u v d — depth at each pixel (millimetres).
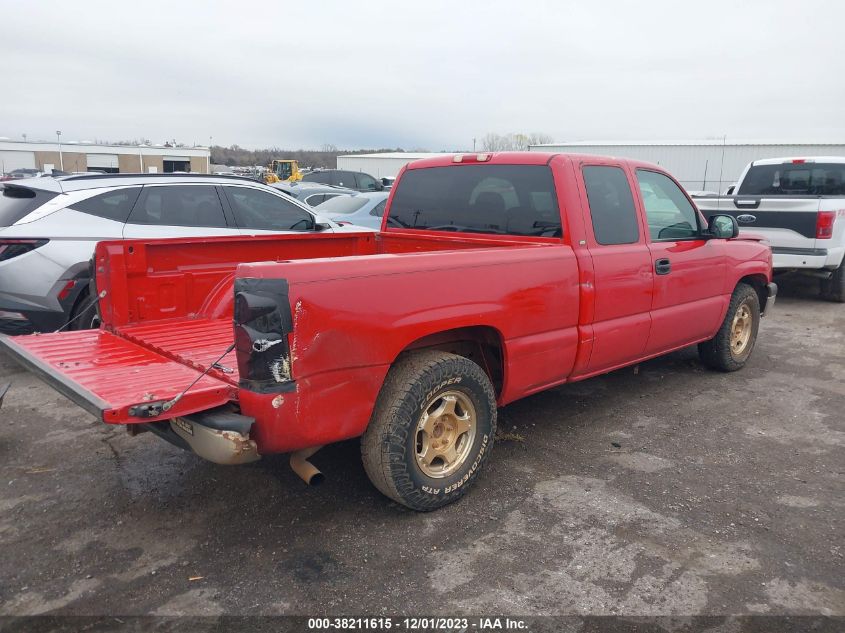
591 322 4414
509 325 3840
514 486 3969
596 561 3197
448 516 3613
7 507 3695
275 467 4203
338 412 3119
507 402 4074
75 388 2938
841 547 3355
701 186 35781
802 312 9586
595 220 4453
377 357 3205
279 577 3064
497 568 3137
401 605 2869
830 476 4168
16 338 4008
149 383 3041
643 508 3719
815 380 6211
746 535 3453
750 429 4945
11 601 2885
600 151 37281
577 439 4711
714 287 5633
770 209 9336
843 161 10453
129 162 64250
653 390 5832
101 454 4395
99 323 4387
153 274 4316
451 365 3521
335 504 3736
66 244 5918
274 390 2900
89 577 3061
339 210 11867
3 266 5738
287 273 2889
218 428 2826
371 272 3174
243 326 2896
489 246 4660
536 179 4426
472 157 4805
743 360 6402
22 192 6273
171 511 3662
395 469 3381
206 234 6727
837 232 9344
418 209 5223
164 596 2926
